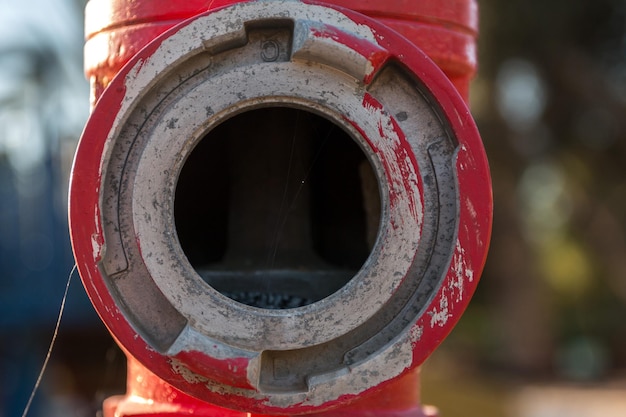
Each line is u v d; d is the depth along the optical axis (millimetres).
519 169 12711
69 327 5461
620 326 16516
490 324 15883
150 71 1467
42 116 5453
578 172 13453
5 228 5289
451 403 8789
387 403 1722
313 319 1472
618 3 11797
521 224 13359
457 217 1496
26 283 5289
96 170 1473
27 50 5637
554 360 14398
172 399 1714
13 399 5387
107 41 1705
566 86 12227
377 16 1636
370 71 1474
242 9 1463
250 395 1470
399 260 1491
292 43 1475
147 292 1496
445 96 1493
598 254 14297
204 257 1961
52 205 5316
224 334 1463
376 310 1484
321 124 1906
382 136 1491
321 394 1475
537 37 11461
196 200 1954
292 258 1887
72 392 5590
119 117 1472
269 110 1891
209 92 1478
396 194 1494
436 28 1677
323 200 1959
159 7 1642
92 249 1474
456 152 1496
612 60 12781
